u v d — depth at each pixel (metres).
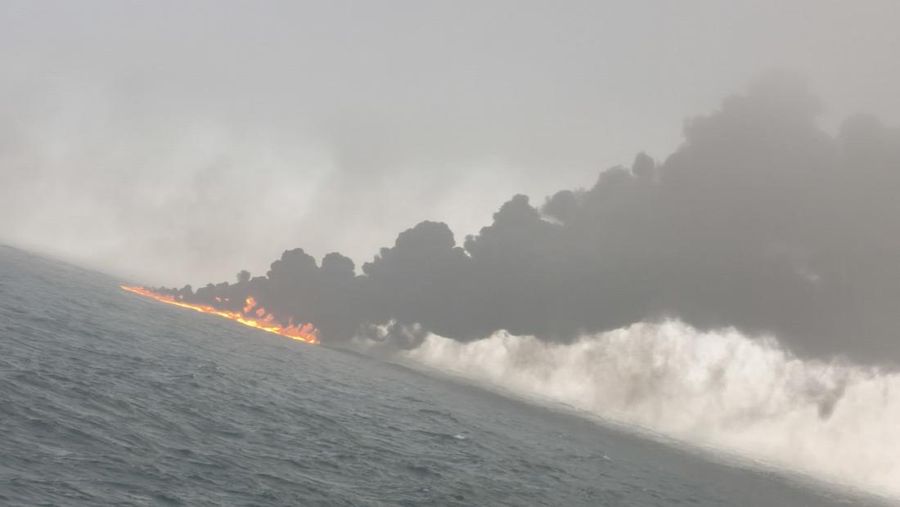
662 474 79.25
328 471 38.62
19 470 25.72
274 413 53.97
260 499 29.98
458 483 43.94
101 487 26.28
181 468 31.64
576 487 54.38
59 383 43.41
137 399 45.12
